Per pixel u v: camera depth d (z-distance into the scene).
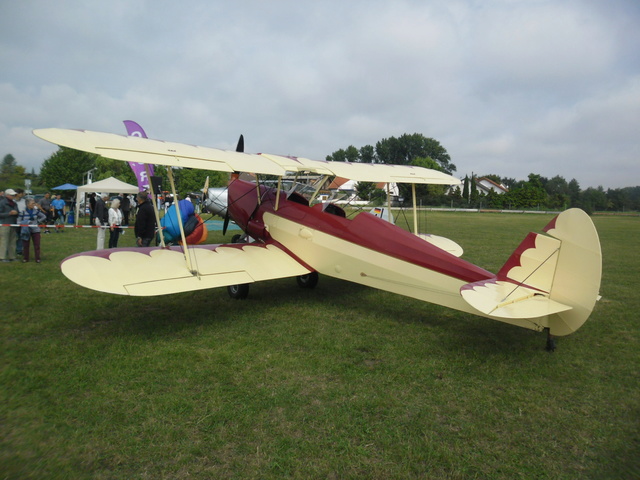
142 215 8.19
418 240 5.21
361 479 2.43
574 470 2.56
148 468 2.48
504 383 3.66
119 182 17.53
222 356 4.09
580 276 3.67
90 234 13.06
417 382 3.65
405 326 5.12
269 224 6.89
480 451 2.72
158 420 2.96
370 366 3.97
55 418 2.96
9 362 3.82
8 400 3.18
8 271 7.44
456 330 5.00
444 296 4.82
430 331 4.95
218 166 4.81
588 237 3.59
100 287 4.23
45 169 48.75
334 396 3.37
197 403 3.21
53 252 9.41
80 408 3.09
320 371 3.82
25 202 8.93
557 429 2.99
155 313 5.46
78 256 4.62
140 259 5.00
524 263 4.03
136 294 4.31
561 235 3.77
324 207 6.15
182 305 5.89
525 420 3.10
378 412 3.16
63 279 6.96
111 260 4.77
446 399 3.37
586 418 3.14
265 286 7.18
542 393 3.50
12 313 5.23
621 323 5.41
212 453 2.63
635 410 3.26
